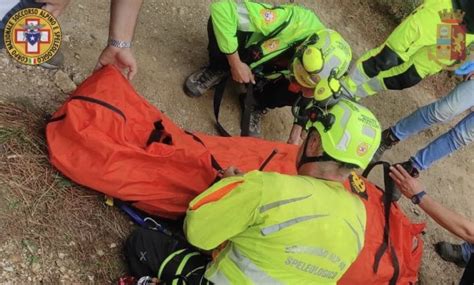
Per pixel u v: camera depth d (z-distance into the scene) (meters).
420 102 4.92
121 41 2.51
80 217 2.58
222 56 3.33
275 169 3.02
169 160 2.66
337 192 2.31
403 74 3.41
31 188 2.51
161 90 3.38
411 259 3.09
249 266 2.28
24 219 2.45
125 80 2.70
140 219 2.72
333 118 2.31
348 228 2.28
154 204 2.67
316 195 2.25
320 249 2.24
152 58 3.45
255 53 3.23
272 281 2.26
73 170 2.50
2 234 2.38
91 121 2.51
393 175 3.21
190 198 2.71
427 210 3.18
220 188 2.31
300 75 3.05
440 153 3.71
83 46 3.22
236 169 2.72
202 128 3.45
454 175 4.60
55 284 2.42
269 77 3.37
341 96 2.42
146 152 2.58
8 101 2.73
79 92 2.60
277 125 3.81
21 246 2.40
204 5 3.89
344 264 2.32
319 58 2.96
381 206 3.13
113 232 2.65
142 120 2.73
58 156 2.50
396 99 4.77
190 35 3.70
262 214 2.20
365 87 3.51
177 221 2.76
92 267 2.54
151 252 2.57
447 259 3.96
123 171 2.54
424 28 3.19
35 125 2.69
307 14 3.24
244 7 3.11
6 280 2.31
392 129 3.89
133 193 2.59
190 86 3.43
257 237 2.24
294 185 2.24
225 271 2.34
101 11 3.41
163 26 3.62
